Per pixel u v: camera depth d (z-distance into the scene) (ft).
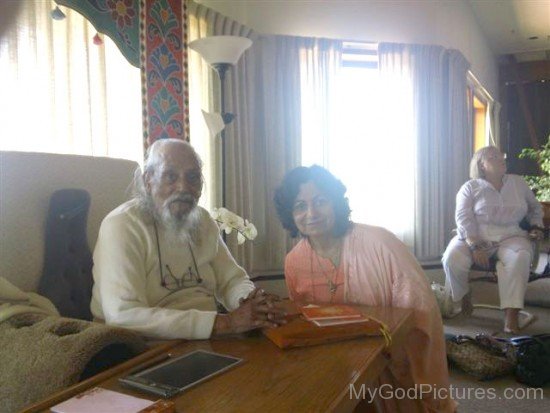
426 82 16.05
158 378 3.13
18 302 4.70
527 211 12.05
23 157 5.27
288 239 14.20
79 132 8.96
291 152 14.23
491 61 25.07
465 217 11.74
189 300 5.09
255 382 3.11
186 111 10.89
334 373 3.25
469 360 8.30
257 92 14.02
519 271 10.84
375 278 5.38
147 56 10.03
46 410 2.79
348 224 5.52
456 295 11.80
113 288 4.53
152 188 5.07
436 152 16.25
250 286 5.56
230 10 13.43
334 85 14.87
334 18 15.16
